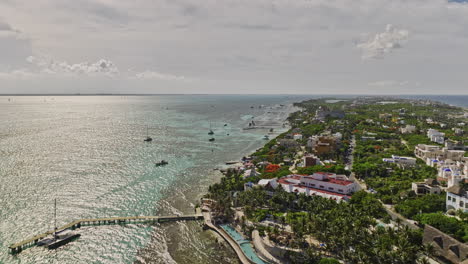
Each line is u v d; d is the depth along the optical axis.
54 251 134.50
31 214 165.00
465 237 126.25
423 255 121.50
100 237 148.00
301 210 167.75
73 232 150.12
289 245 130.50
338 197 174.00
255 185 198.25
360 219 136.38
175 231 156.50
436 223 137.25
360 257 112.69
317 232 127.31
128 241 145.75
